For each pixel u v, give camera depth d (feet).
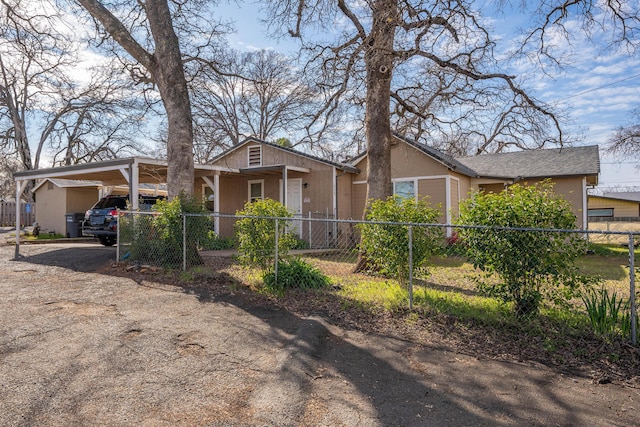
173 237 26.91
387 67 26.76
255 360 12.58
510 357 12.90
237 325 15.93
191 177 30.12
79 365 11.94
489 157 61.87
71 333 14.76
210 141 88.33
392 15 24.90
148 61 30.99
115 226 43.14
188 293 21.06
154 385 10.78
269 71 97.19
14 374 11.23
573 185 48.78
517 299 15.35
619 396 10.43
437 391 10.67
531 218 15.11
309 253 39.09
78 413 9.27
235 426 8.89
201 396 10.23
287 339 14.42
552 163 53.21
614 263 35.45
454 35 29.09
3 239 54.90
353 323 16.15
